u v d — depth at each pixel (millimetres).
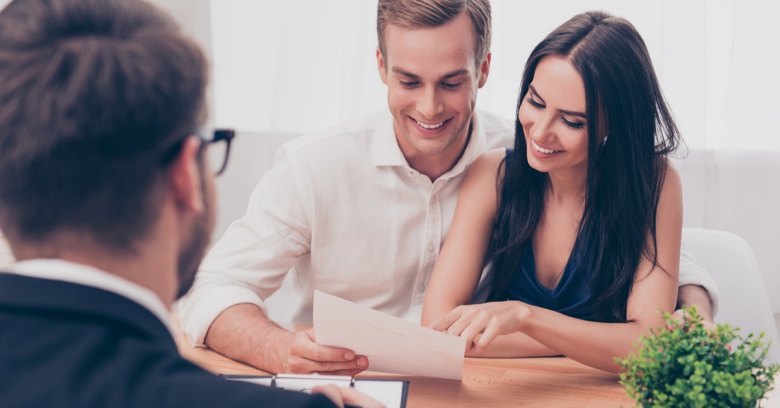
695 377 1024
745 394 1003
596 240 1632
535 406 1357
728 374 1034
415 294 1852
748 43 2855
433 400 1376
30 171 619
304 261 1889
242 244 1763
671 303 1592
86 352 599
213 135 716
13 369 588
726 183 2934
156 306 654
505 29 2930
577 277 1670
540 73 1497
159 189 655
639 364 1093
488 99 2992
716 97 2951
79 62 624
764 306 1848
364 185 1769
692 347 1074
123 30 654
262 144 3219
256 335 1523
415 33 1541
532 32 2912
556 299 1698
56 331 606
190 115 662
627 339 1504
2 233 652
